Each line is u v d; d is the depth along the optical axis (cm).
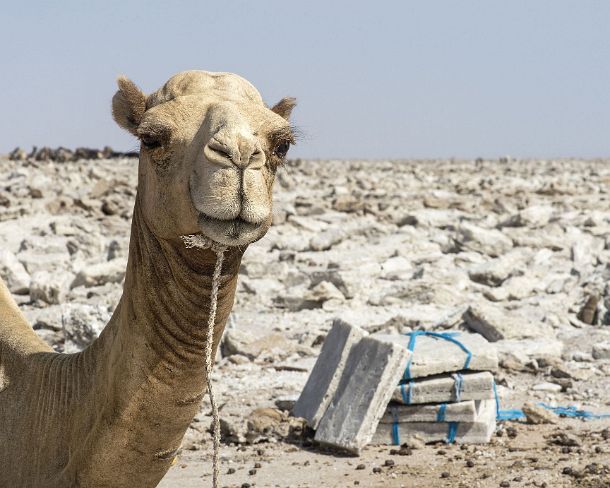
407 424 884
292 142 453
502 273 1756
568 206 3164
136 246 456
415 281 1645
